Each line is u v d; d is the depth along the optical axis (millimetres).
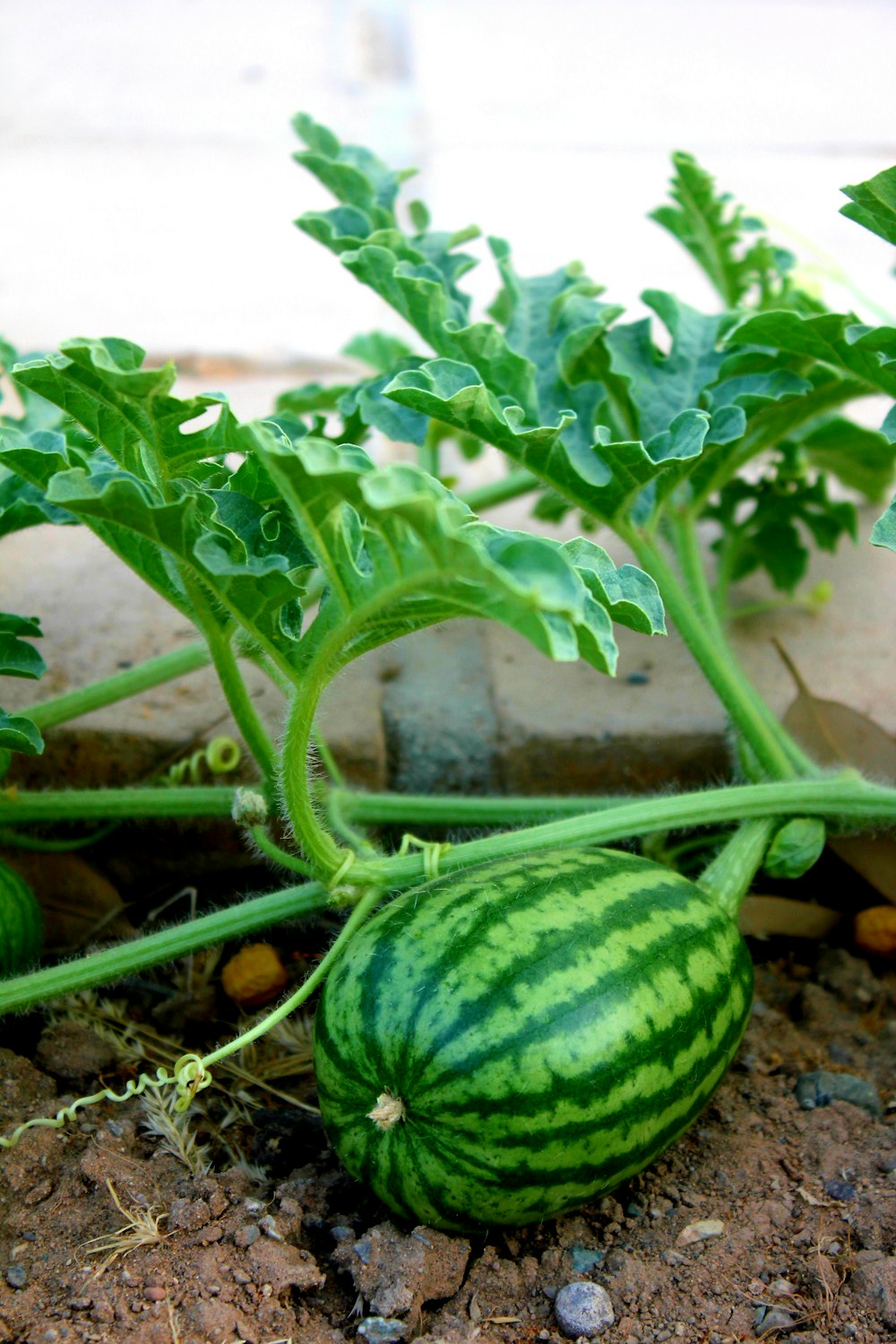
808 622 911
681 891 674
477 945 636
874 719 840
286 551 677
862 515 1011
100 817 761
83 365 624
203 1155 683
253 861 832
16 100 2020
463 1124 619
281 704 847
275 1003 761
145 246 1600
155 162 1825
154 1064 730
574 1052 621
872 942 788
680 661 890
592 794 857
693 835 811
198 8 2416
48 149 1861
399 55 2201
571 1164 623
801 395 767
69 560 947
